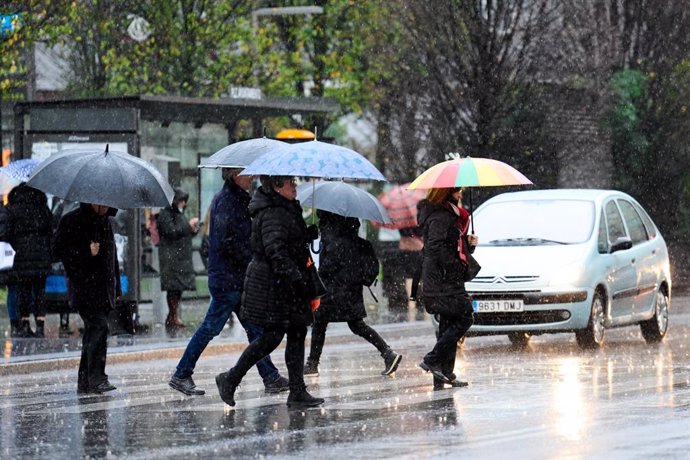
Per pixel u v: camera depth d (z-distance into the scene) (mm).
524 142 81438
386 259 71250
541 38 80375
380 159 87688
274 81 89375
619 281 51531
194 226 60688
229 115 66438
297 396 33969
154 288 63312
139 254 57438
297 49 92812
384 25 85062
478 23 79125
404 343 55781
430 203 37250
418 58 81625
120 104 59875
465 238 37438
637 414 31594
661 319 54688
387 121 86750
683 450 26375
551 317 48812
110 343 52906
